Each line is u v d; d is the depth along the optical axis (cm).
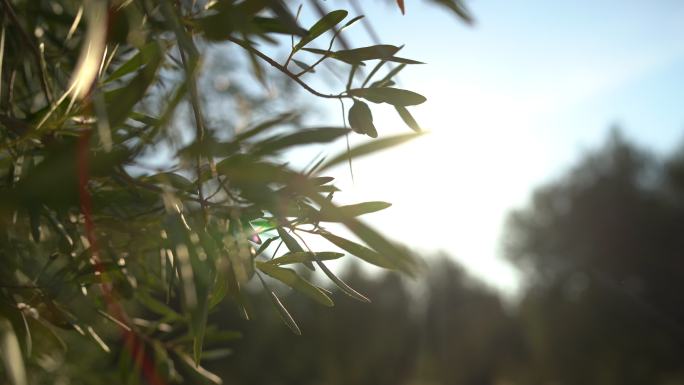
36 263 61
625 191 1068
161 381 71
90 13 35
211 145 47
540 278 1162
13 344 44
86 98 48
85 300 64
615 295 991
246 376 813
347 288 51
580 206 1100
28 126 50
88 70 36
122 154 46
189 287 38
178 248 39
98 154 46
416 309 1463
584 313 1030
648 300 967
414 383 1447
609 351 989
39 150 52
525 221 1213
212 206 50
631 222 1018
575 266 1068
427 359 1523
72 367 101
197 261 43
